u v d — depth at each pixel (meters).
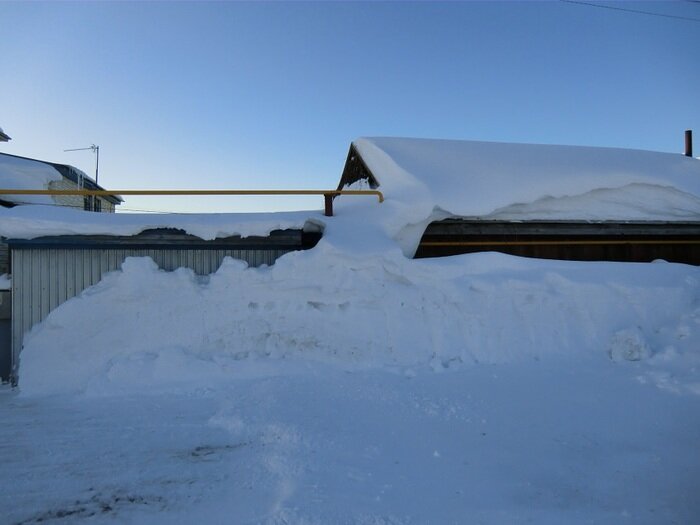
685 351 5.84
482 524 2.98
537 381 5.52
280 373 5.84
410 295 6.41
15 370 6.28
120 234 6.55
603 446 4.05
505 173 8.76
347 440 4.09
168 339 6.01
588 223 8.85
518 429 4.36
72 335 5.93
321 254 6.41
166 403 5.16
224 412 4.73
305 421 4.45
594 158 9.70
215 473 3.68
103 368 5.80
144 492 3.42
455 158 9.20
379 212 7.75
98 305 6.02
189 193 7.29
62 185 16.14
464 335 6.29
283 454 3.85
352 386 5.42
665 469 3.67
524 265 6.91
